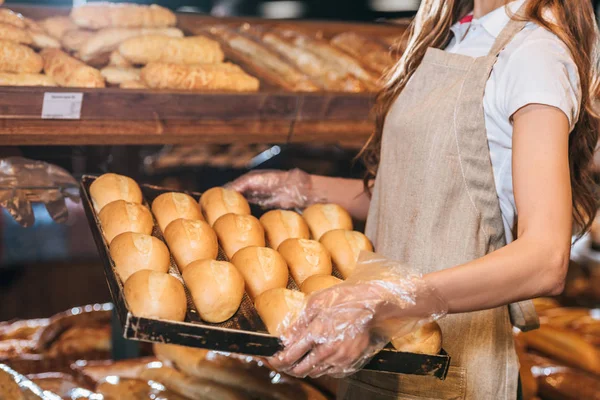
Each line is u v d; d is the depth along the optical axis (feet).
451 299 3.67
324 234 5.16
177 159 12.07
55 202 5.74
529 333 7.75
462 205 4.60
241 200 5.37
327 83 7.74
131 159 7.92
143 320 3.50
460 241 4.61
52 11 7.41
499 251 3.75
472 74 4.47
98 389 6.03
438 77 4.81
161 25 7.39
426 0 5.11
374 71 8.40
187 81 6.42
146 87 6.45
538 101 3.98
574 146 4.57
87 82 6.06
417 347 4.00
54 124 5.40
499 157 4.49
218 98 5.83
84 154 7.61
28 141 5.42
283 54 8.14
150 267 4.26
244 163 12.18
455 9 5.17
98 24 6.95
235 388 5.98
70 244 12.03
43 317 10.65
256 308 4.16
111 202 4.90
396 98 5.21
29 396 5.31
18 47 6.03
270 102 6.03
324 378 6.09
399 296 3.59
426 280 3.67
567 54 4.23
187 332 3.55
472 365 4.76
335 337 3.53
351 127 6.51
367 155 5.88
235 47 8.02
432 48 4.93
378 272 3.77
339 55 8.32
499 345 4.82
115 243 4.39
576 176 4.70
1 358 6.63
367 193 5.94
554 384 6.90
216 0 14.44
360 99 6.37
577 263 9.19
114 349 6.96
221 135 6.01
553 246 3.69
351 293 3.60
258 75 7.27
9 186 5.59
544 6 4.35
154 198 5.52
